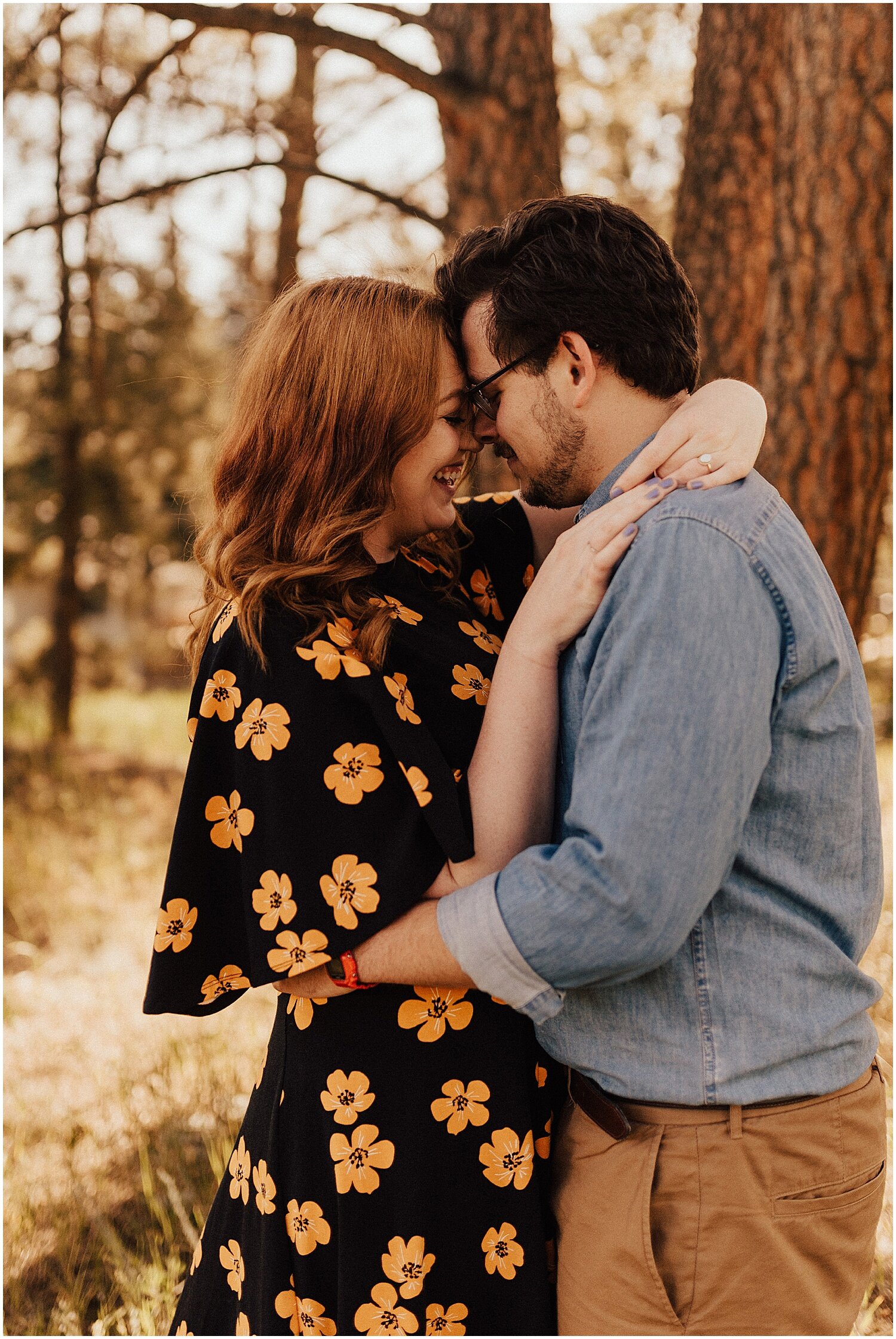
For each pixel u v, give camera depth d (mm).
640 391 1347
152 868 5230
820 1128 1243
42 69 5996
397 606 1459
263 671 1351
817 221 2924
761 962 1223
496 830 1272
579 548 1274
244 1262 1475
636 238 1323
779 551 1196
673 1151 1237
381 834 1290
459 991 1355
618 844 1062
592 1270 1299
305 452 1412
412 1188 1320
